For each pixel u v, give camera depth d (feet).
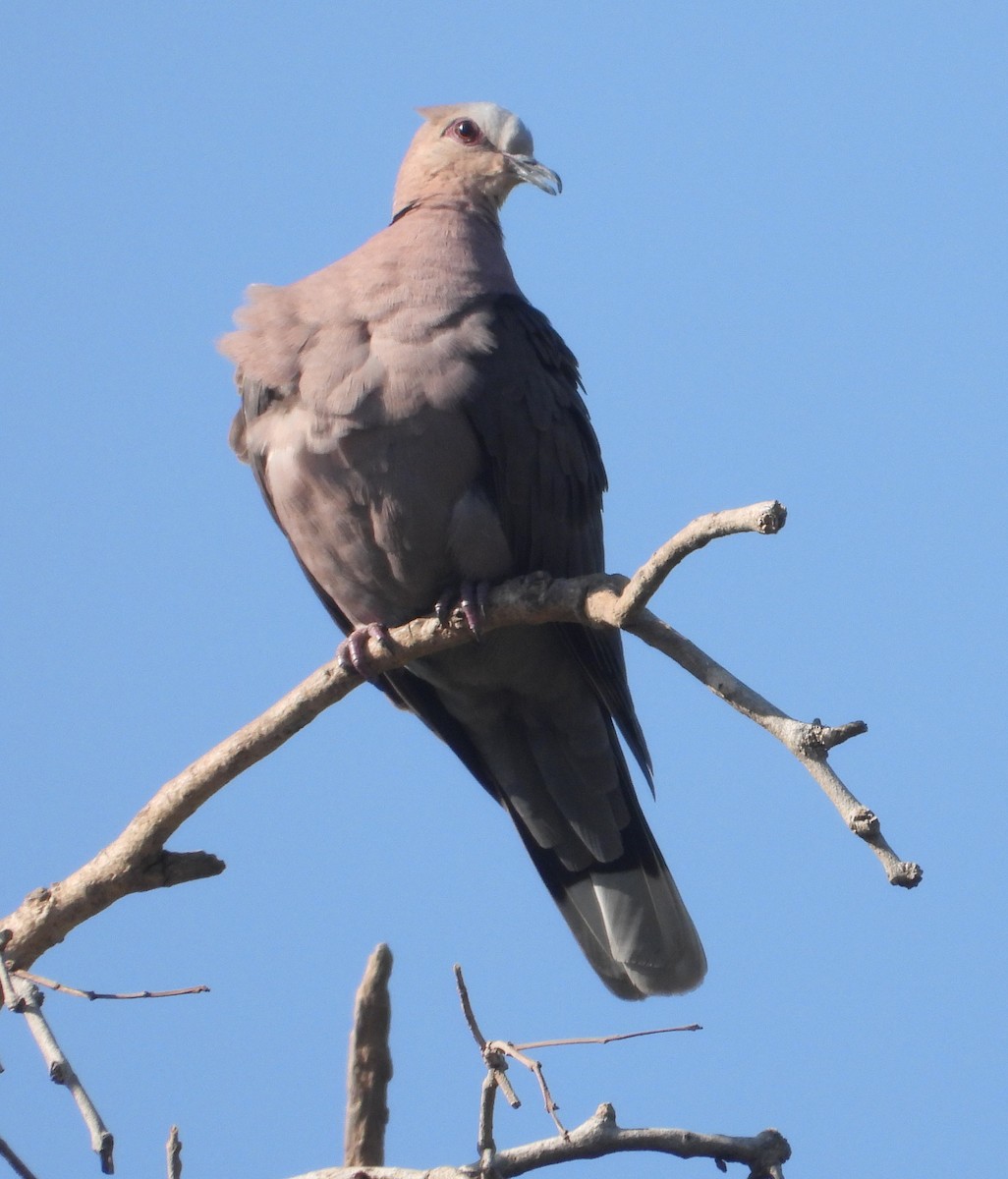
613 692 36.47
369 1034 27.02
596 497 38.14
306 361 34.45
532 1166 24.23
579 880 38.11
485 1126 23.94
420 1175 24.40
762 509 23.02
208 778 29.43
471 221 37.60
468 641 34.63
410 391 33.99
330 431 34.19
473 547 34.86
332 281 35.24
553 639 36.22
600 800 37.88
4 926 29.32
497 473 34.96
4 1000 25.23
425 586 35.78
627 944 37.37
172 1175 22.70
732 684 24.30
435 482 34.42
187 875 29.43
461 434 34.40
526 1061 23.53
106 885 29.12
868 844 21.76
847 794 22.20
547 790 38.24
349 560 35.83
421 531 34.73
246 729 30.30
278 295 35.60
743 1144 24.47
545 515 36.09
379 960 27.09
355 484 34.47
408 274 34.88
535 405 35.47
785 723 23.06
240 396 36.52
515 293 37.19
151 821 29.12
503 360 34.99
